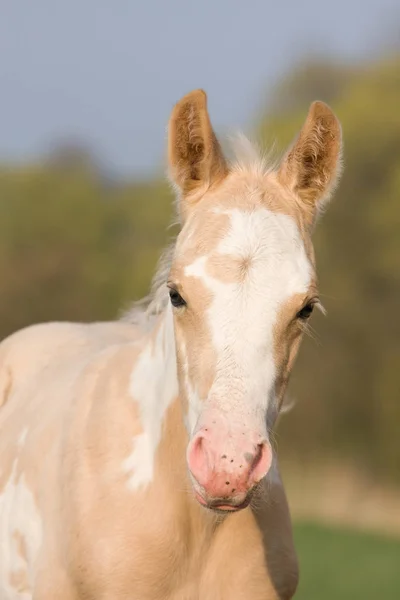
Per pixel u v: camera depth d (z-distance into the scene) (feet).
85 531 23.20
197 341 20.47
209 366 20.12
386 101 212.84
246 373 19.89
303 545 90.33
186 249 21.11
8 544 25.91
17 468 26.37
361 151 207.10
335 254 207.51
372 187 209.26
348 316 201.98
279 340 20.44
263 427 19.72
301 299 20.58
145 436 23.58
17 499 25.86
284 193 22.81
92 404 24.94
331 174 23.50
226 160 23.50
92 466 23.75
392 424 196.75
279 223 21.35
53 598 23.77
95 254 236.84
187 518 22.93
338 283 204.85
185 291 20.66
